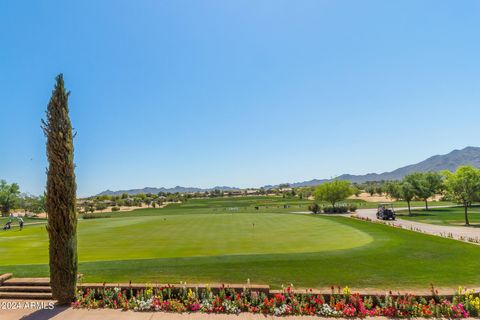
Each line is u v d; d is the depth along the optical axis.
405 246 17.28
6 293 10.98
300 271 12.48
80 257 17.75
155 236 27.89
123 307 9.77
